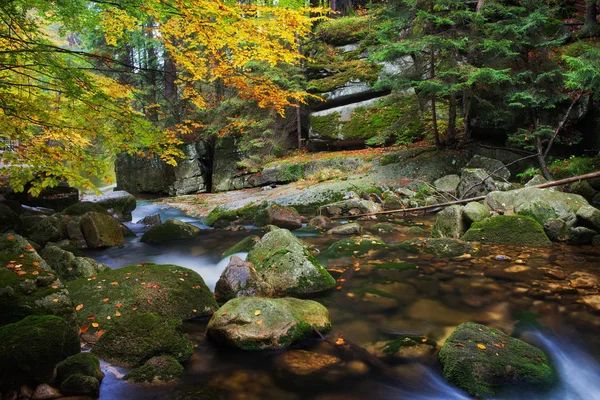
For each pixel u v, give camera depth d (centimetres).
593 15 1034
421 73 1090
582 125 972
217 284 454
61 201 1052
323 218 938
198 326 368
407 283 471
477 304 404
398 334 343
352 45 1712
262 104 550
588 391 265
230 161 1809
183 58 473
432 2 970
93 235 755
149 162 1959
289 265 467
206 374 283
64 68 353
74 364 260
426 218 918
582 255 555
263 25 387
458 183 1034
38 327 260
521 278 472
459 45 905
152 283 406
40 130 441
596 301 399
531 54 980
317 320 350
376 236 762
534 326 353
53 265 499
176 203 1446
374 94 1541
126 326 312
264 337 318
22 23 386
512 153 1075
